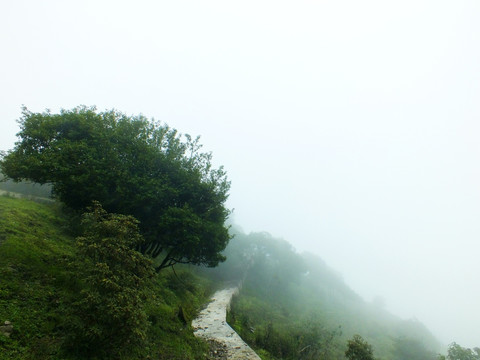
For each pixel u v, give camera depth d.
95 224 8.04
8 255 8.99
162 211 14.20
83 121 14.09
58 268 9.83
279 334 17.66
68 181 12.45
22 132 13.55
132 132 15.50
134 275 7.80
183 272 26.38
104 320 6.82
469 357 21.97
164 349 9.66
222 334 15.24
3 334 6.30
